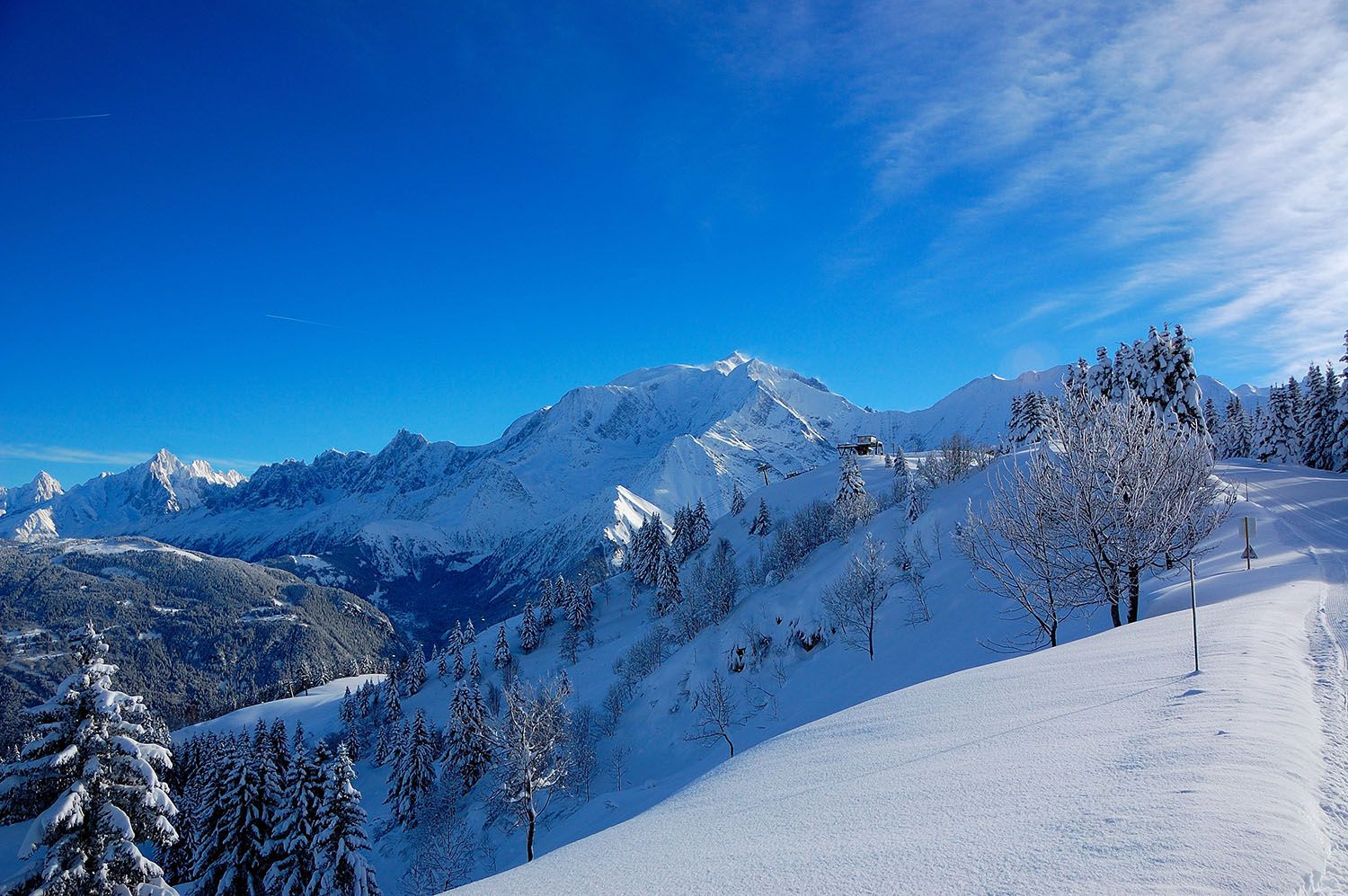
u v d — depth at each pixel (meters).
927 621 43.56
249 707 146.75
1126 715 8.42
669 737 57.84
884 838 5.86
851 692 41.06
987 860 4.97
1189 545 22.12
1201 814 5.04
